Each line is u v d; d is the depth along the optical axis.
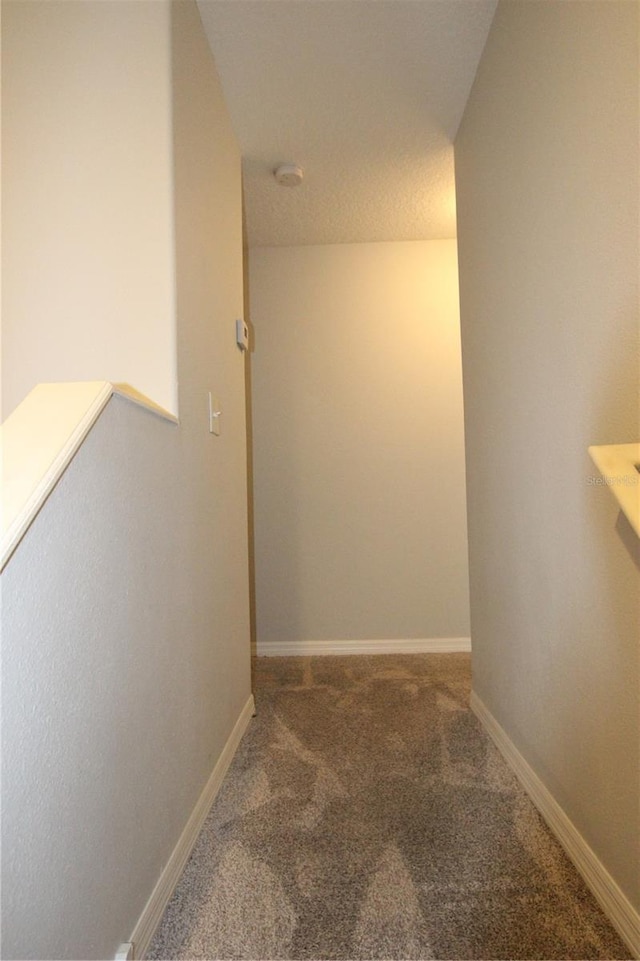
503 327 1.73
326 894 1.19
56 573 0.78
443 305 3.22
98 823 0.88
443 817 1.47
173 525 1.32
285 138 2.29
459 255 2.25
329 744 1.93
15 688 0.67
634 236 0.99
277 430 3.22
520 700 1.65
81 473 0.86
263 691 2.51
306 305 3.23
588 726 1.21
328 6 1.69
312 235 3.14
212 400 1.75
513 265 1.63
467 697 2.38
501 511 1.80
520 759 1.64
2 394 1.40
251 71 1.94
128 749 1.01
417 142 2.34
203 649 1.55
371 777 1.69
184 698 1.36
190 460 1.49
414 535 3.18
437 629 3.15
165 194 1.42
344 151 2.39
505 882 1.22
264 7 1.69
